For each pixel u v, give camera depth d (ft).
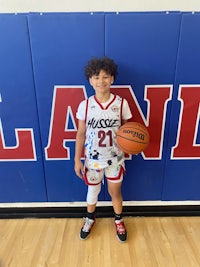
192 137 4.62
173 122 4.51
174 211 5.22
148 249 4.46
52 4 4.21
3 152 4.72
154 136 4.61
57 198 5.16
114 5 4.23
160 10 4.26
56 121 4.48
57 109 4.39
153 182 5.02
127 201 5.20
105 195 5.07
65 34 3.89
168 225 5.00
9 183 5.02
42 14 3.77
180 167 4.87
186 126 4.54
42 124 4.50
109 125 3.89
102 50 4.00
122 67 4.11
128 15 3.78
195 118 4.48
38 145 4.67
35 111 4.41
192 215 5.21
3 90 4.25
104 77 3.63
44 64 4.08
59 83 4.21
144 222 5.08
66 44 3.95
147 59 4.06
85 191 5.08
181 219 5.15
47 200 5.19
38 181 5.00
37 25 3.82
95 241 4.63
